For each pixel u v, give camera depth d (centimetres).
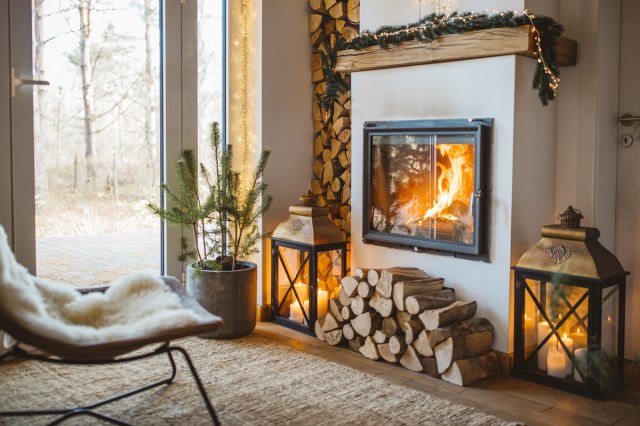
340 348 338
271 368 300
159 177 368
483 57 302
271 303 383
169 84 365
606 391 271
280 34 388
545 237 286
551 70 289
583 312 282
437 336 289
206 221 360
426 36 314
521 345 293
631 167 321
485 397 272
